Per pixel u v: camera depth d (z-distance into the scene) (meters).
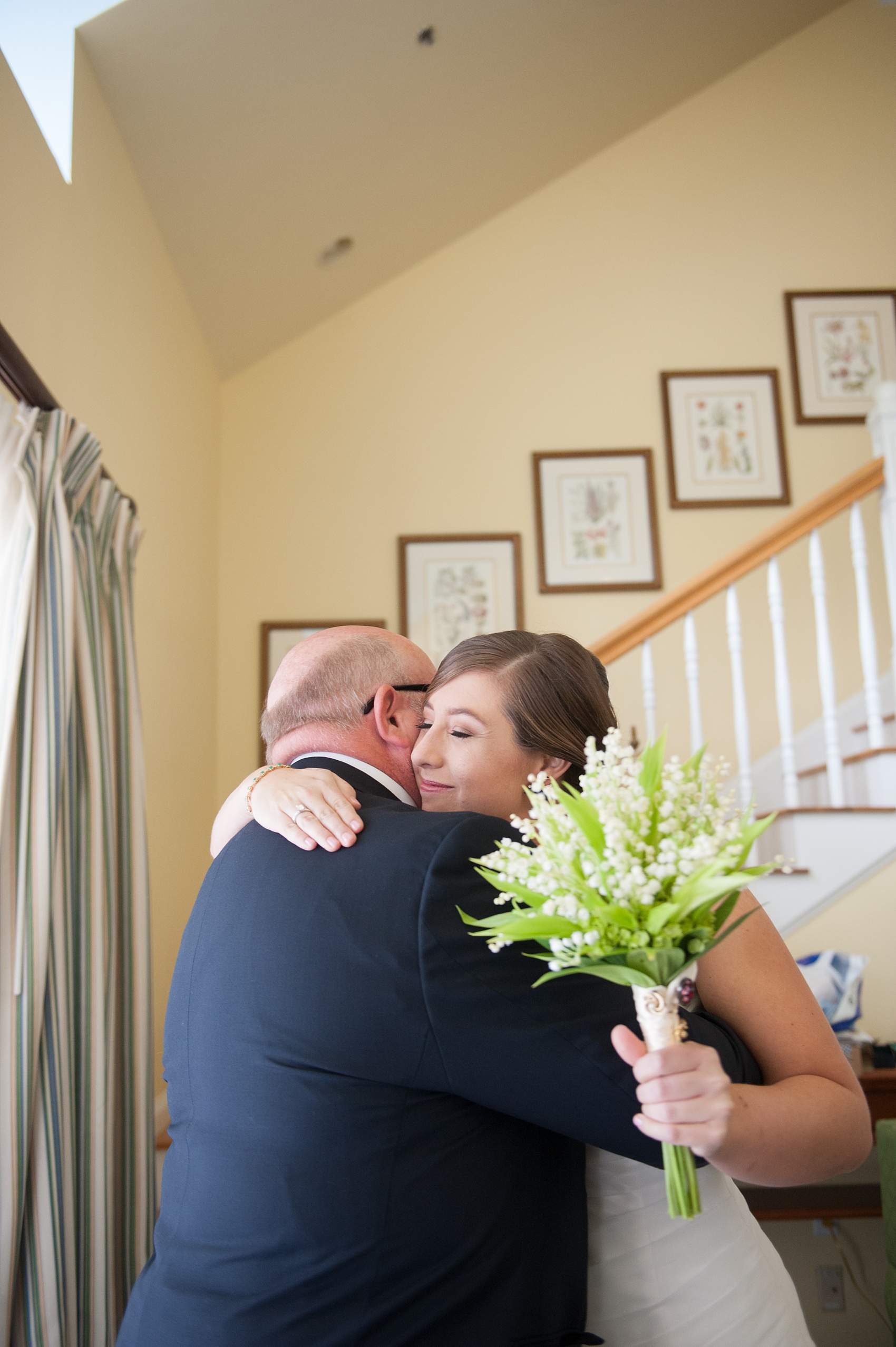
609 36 3.62
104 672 2.14
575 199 4.37
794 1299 1.02
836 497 3.08
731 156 4.41
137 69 2.54
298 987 0.82
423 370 4.23
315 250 3.72
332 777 1.00
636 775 0.73
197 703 3.57
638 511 4.12
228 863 0.96
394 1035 0.79
